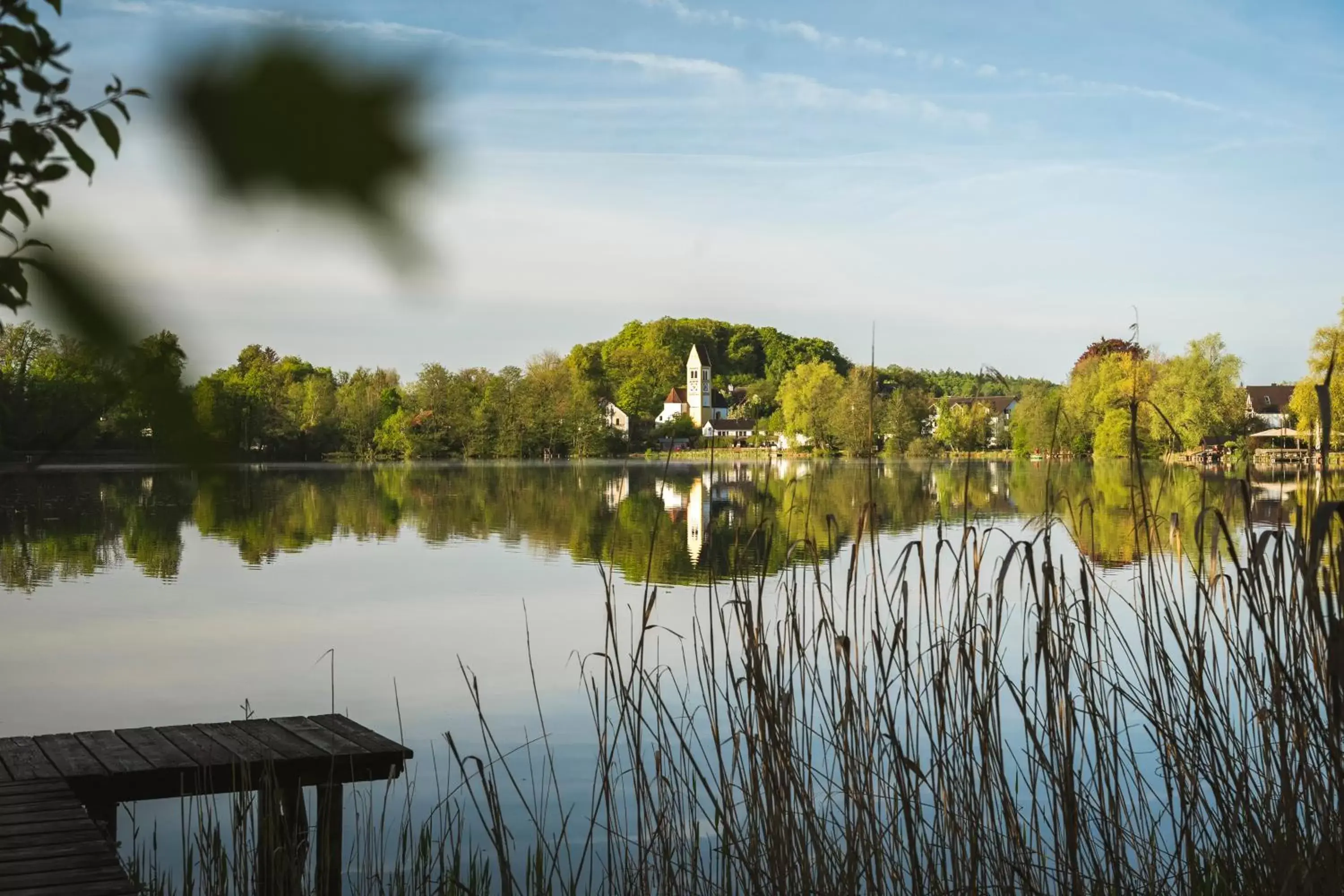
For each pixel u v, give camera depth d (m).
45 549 22.03
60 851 4.04
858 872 3.99
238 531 26.02
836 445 72.44
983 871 3.98
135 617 14.38
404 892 5.06
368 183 0.36
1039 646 3.79
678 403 104.81
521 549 22.31
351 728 6.07
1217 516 3.30
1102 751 4.02
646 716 7.93
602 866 5.49
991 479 40.22
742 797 5.15
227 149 0.36
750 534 4.11
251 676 10.88
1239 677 4.00
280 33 0.36
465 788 7.04
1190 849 3.83
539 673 10.69
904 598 4.00
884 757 4.30
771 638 5.32
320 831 5.46
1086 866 4.08
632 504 36.03
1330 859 3.12
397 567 19.61
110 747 5.64
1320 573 3.25
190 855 5.11
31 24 0.76
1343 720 2.83
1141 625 4.02
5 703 9.77
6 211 0.50
